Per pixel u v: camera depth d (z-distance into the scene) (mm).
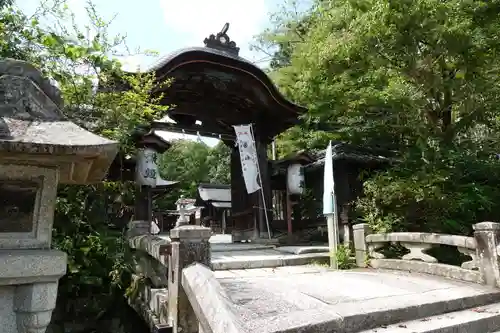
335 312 3600
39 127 2432
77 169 2852
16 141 2166
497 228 5219
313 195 11828
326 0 12766
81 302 6004
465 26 7656
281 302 4000
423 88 8922
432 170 8391
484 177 9297
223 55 9352
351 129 11820
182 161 34750
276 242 10047
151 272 5508
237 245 9914
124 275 6480
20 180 2459
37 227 2457
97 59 5789
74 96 6016
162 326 3906
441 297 4422
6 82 2492
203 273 3334
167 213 19719
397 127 10562
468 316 4094
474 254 5492
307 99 12141
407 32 7844
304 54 11148
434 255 8125
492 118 9633
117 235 6824
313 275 6082
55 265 2350
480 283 5262
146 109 6895
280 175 11781
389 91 9672
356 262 7320
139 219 7664
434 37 7898
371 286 5035
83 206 6094
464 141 9883
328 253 8141
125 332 6195
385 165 11164
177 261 3814
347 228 7758
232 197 12039
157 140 7867
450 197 8031
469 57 8219
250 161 10320
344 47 8445
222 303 2666
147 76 7383
